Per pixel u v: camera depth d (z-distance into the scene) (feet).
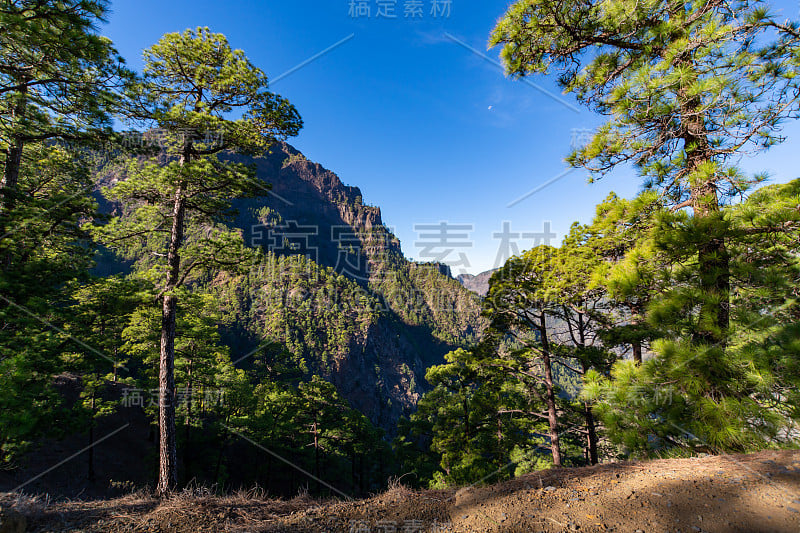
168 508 13.76
